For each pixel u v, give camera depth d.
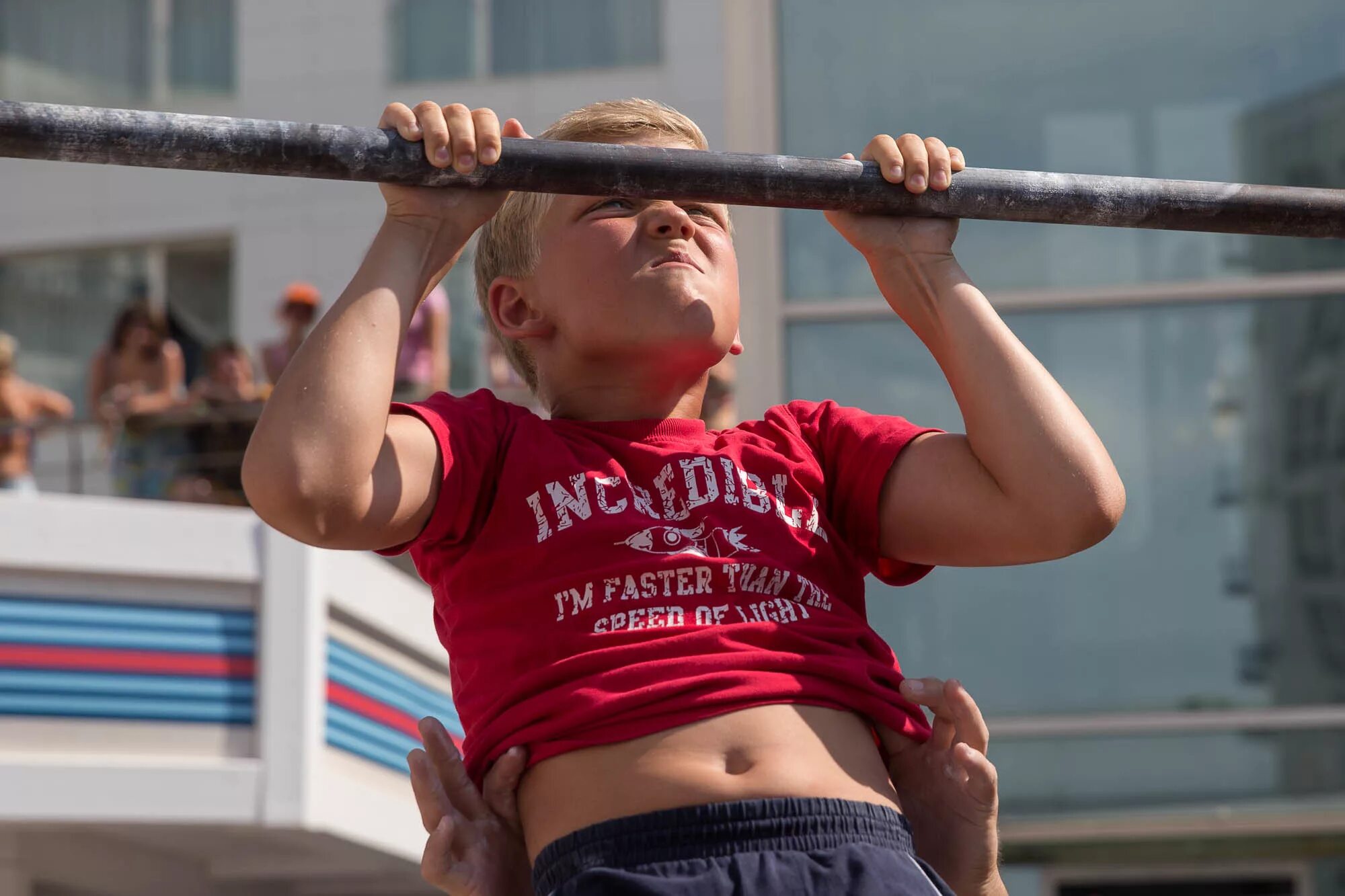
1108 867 9.41
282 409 3.07
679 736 3.05
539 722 3.13
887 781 3.20
